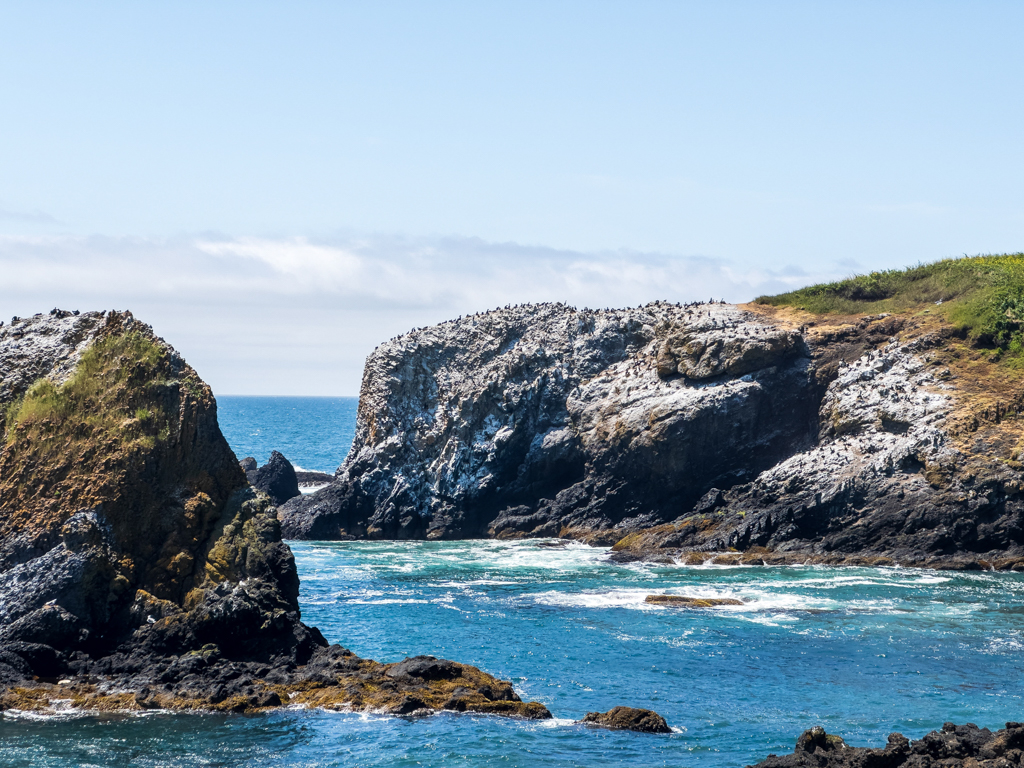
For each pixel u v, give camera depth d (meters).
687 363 86.19
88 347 45.03
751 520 74.12
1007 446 69.81
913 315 86.44
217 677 36.06
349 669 37.69
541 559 75.12
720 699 38.38
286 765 30.28
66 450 41.34
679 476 82.06
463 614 54.31
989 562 66.44
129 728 32.72
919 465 71.62
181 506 41.53
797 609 54.78
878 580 63.03
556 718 35.66
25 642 36.22
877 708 37.06
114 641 38.09
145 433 41.91
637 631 49.84
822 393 82.88
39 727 32.56
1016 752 26.25
